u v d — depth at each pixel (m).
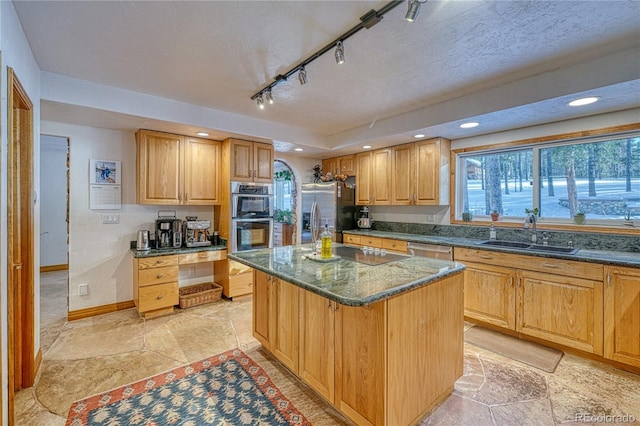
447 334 1.95
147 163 3.38
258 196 4.02
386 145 4.22
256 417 1.82
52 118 2.94
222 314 3.45
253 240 4.01
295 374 2.19
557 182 3.20
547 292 2.60
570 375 2.23
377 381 1.56
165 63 2.25
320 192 4.99
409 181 4.04
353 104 3.15
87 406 1.90
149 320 3.26
